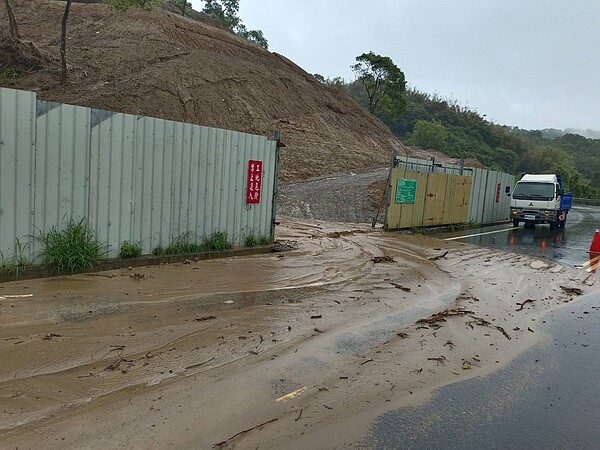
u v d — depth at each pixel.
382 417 3.96
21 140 6.72
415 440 3.65
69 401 3.77
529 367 5.24
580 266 12.13
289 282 8.11
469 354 5.49
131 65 33.25
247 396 4.07
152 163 8.43
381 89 56.88
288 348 5.18
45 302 5.99
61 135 7.14
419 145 68.88
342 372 4.73
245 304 6.62
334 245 12.50
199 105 32.16
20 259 6.86
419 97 93.94
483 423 3.98
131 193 8.16
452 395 4.45
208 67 36.22
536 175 22.77
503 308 7.59
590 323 7.07
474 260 12.16
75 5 40.59
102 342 4.93
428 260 11.57
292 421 3.76
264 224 11.04
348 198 22.70
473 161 47.84
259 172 10.60
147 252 8.55
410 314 6.86
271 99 38.16
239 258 9.79
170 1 59.56
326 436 3.60
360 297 7.53
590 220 29.50
